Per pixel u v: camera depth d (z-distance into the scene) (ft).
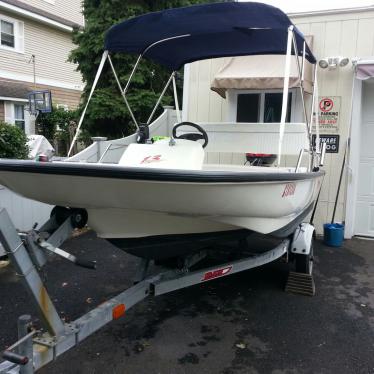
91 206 8.87
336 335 11.22
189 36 14.01
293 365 9.74
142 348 10.41
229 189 8.45
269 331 11.43
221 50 15.78
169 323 11.84
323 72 21.03
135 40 13.66
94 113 28.86
